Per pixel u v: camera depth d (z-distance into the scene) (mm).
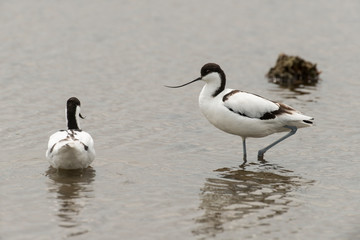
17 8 29406
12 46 23234
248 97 12984
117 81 19547
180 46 24391
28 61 21438
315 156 13312
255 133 13133
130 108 16812
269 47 24688
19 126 14859
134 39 25188
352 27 27922
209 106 13188
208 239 9016
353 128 15250
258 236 9156
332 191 11195
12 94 17625
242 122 12898
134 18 28703
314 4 32406
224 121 13062
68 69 20719
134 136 14469
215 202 10516
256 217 9891
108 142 13961
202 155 13312
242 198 10766
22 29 25828
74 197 10562
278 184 11547
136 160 12773
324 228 9500
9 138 13961
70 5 30703
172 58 22641
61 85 18844
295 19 29391
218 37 25953
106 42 24547
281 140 13250
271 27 27859
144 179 11617
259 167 12594
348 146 13930
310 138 14555
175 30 26891
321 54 23703
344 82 20156
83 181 11398
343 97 18297
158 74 20562
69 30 26094
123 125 15305
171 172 12109
